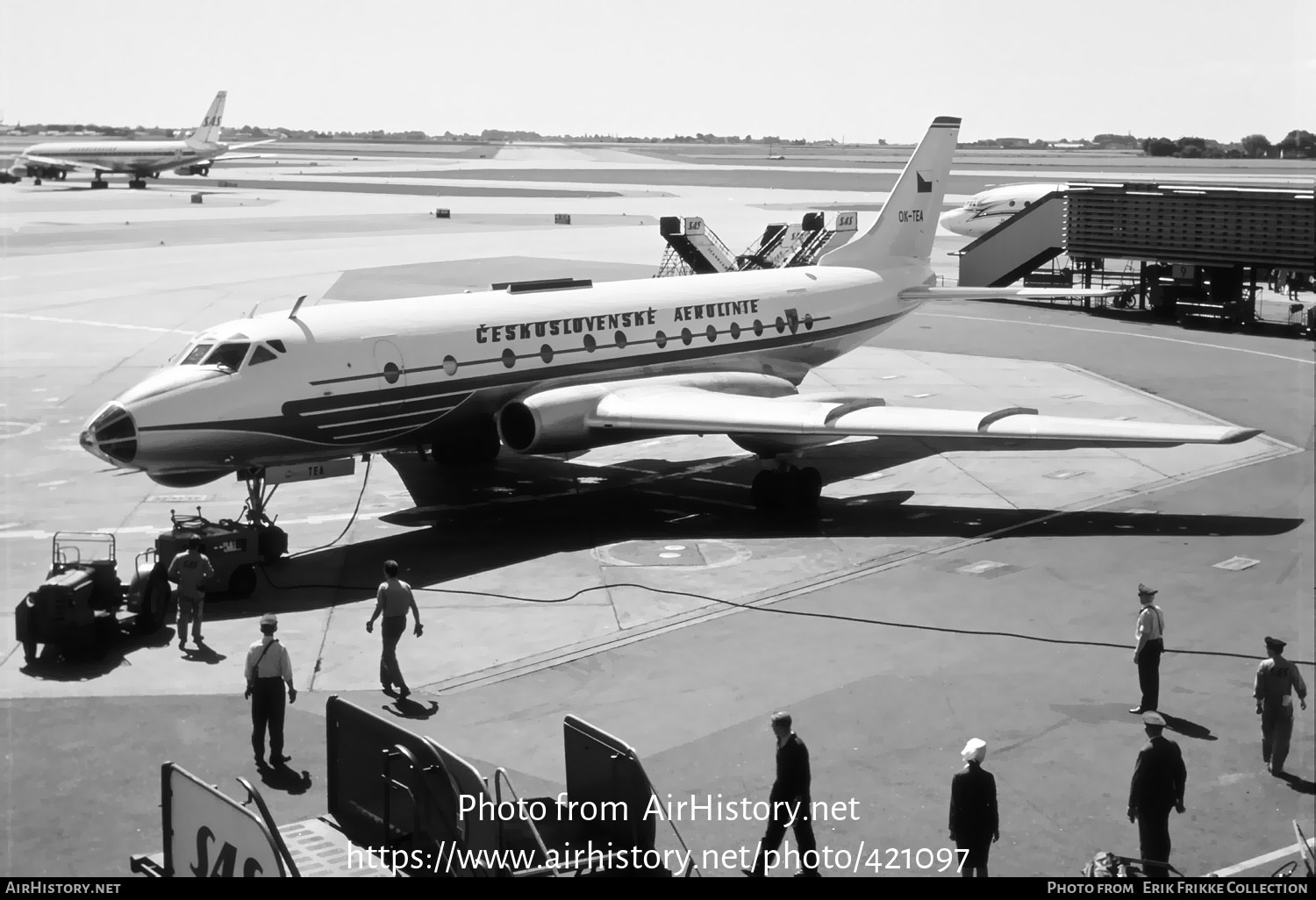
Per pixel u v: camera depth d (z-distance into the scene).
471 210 136.25
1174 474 31.50
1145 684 17.55
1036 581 23.48
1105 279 72.56
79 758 16.58
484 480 31.81
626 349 30.17
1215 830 14.42
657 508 29.09
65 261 82.81
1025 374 45.69
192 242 96.12
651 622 21.61
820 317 34.31
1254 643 20.17
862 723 17.45
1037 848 14.12
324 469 26.55
